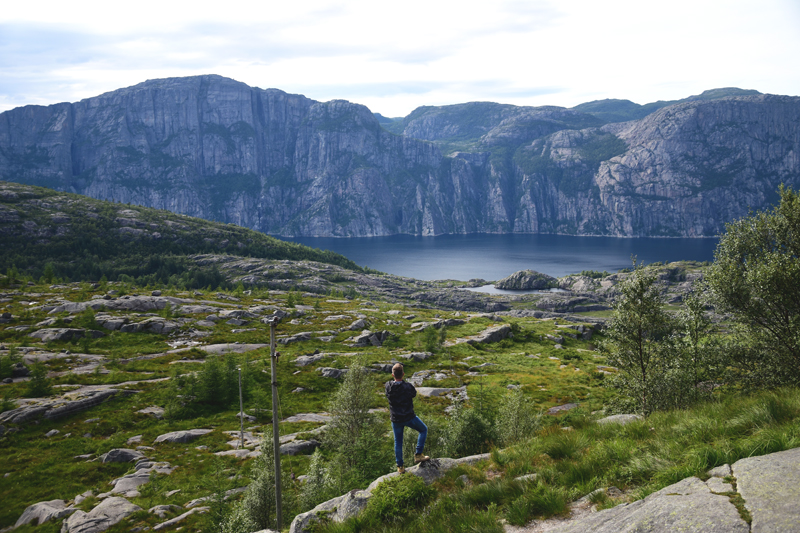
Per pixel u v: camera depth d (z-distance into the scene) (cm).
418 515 930
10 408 5425
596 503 822
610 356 2702
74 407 5544
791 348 2162
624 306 2619
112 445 4681
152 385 6588
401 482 1019
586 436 1280
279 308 13312
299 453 4366
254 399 6181
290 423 5434
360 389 3238
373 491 1037
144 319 10212
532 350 10312
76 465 4181
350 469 2655
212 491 3350
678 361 2497
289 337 9719
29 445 4669
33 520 3180
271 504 2631
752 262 2391
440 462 1145
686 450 914
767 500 564
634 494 783
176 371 6925
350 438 3039
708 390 2489
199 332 9800
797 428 813
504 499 919
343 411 3216
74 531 2870
